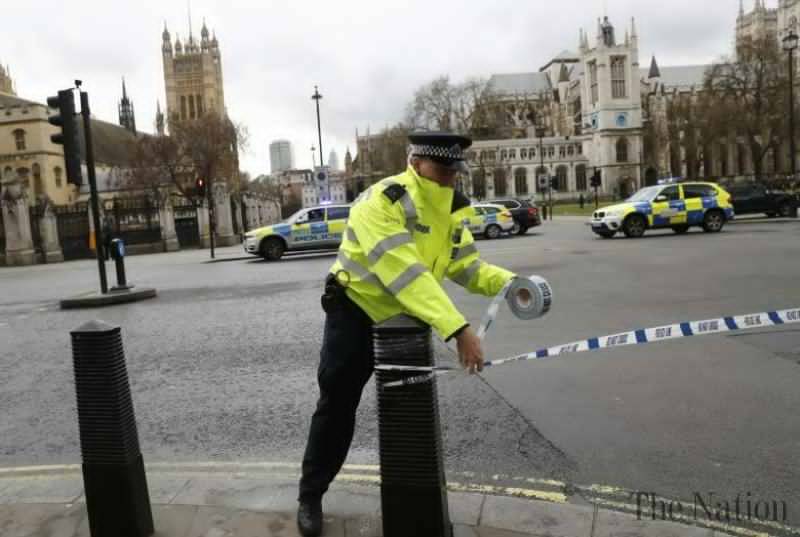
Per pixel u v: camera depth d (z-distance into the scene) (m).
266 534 2.96
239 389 5.94
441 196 2.55
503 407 4.97
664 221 21.94
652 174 107.38
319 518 2.96
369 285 2.64
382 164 115.25
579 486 3.55
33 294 16.25
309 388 5.82
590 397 5.09
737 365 5.71
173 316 10.73
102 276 13.36
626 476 3.65
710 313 8.07
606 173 105.31
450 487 3.59
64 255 34.00
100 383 2.87
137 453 3.00
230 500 3.37
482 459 4.00
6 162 73.81
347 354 2.78
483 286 2.85
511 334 7.59
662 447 4.03
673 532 2.90
